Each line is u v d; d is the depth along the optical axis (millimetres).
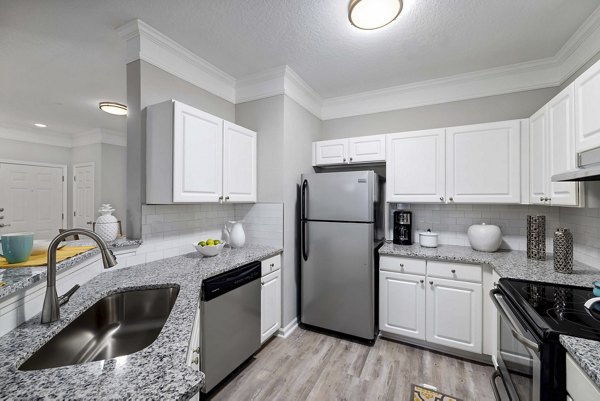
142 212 1919
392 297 2359
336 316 2471
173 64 2121
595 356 819
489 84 2514
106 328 1285
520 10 1680
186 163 1842
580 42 1930
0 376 641
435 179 2428
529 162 2107
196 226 2375
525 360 1134
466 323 2076
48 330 885
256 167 2617
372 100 3023
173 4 1659
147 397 566
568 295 1330
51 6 1666
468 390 1768
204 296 1638
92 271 1539
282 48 2148
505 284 1506
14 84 2838
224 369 1781
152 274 1638
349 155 2854
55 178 4809
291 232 2643
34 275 978
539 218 2008
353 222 2402
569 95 1500
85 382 619
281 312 2523
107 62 2377
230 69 2504
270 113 2588
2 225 4203
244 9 1703
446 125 2701
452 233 2668
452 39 2002
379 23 1739
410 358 2137
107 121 4164
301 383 1850
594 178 1268
